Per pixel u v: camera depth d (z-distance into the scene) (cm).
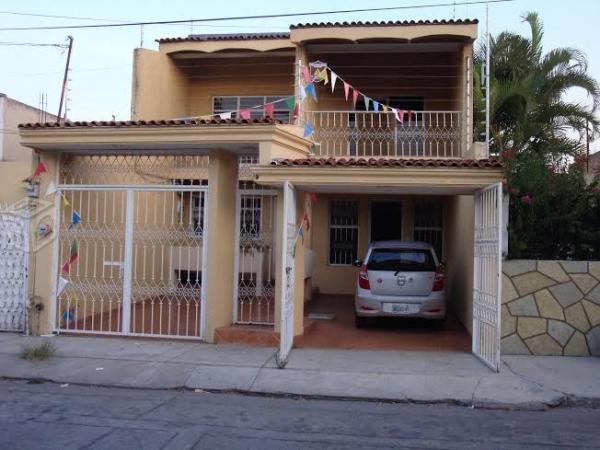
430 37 1263
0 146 1356
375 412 654
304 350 909
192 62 1552
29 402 675
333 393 715
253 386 739
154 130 908
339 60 1445
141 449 519
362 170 850
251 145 915
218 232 954
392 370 789
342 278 1511
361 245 1509
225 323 988
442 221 1477
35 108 1484
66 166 1020
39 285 995
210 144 916
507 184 864
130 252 977
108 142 926
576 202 898
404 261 1038
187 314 963
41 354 847
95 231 998
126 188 981
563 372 776
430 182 840
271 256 1028
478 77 1470
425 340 995
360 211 1512
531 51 1655
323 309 1290
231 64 1545
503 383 731
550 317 866
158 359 841
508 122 1575
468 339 1003
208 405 674
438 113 1319
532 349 863
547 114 1562
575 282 866
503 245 879
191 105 1572
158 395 719
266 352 888
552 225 888
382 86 1459
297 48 1314
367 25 1266
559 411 662
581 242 893
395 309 1025
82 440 541
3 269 1015
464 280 1098
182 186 962
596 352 855
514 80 1527
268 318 1017
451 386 727
